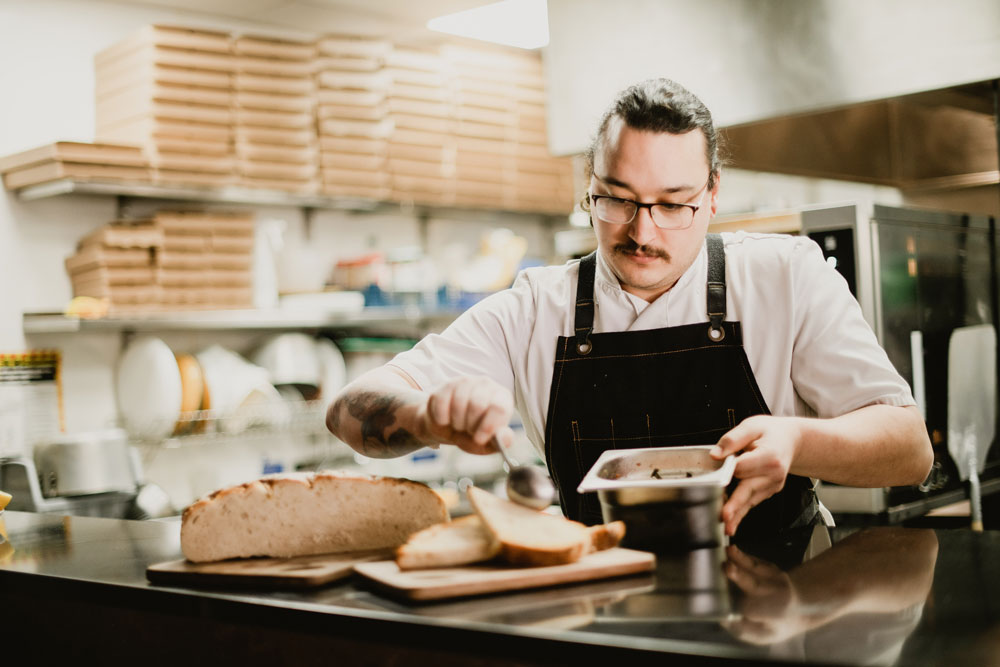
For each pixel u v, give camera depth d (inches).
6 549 60.0
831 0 79.8
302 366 143.3
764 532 62.6
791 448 48.4
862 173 123.7
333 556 47.3
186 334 139.5
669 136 57.3
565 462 69.7
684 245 60.4
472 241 178.4
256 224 144.6
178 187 124.0
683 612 35.2
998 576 39.4
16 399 123.6
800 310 65.3
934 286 95.7
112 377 133.3
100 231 122.0
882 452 54.2
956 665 28.7
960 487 96.4
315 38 140.6
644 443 67.4
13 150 126.8
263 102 130.6
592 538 43.3
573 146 96.3
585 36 94.4
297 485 47.8
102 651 52.1
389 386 57.3
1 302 123.4
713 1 86.1
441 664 38.3
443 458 165.5
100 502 113.7
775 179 138.4
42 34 129.5
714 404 66.3
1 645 58.5
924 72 75.8
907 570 41.1
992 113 107.6
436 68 150.5
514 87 162.1
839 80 80.0
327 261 157.1
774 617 34.2
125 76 125.8
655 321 67.2
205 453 141.0
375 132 142.8
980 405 101.8
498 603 37.5
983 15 72.8
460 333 70.7
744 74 84.9
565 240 111.9
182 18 144.6
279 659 43.9
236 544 47.3
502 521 42.9
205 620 46.4
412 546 42.1
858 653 29.8
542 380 70.6
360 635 36.8
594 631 33.0
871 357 62.4
